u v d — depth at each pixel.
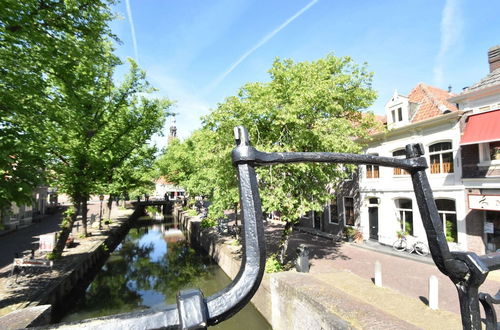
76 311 10.64
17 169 5.45
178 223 37.03
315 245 15.92
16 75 5.39
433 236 1.19
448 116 12.20
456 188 12.08
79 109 7.53
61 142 10.17
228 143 9.58
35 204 5.88
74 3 6.23
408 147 1.28
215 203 15.24
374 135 15.66
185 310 0.70
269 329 8.56
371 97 11.72
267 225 23.75
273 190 9.22
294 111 8.51
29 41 5.66
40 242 13.20
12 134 5.59
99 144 13.15
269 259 10.84
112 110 13.06
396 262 12.22
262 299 9.18
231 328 8.95
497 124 10.49
